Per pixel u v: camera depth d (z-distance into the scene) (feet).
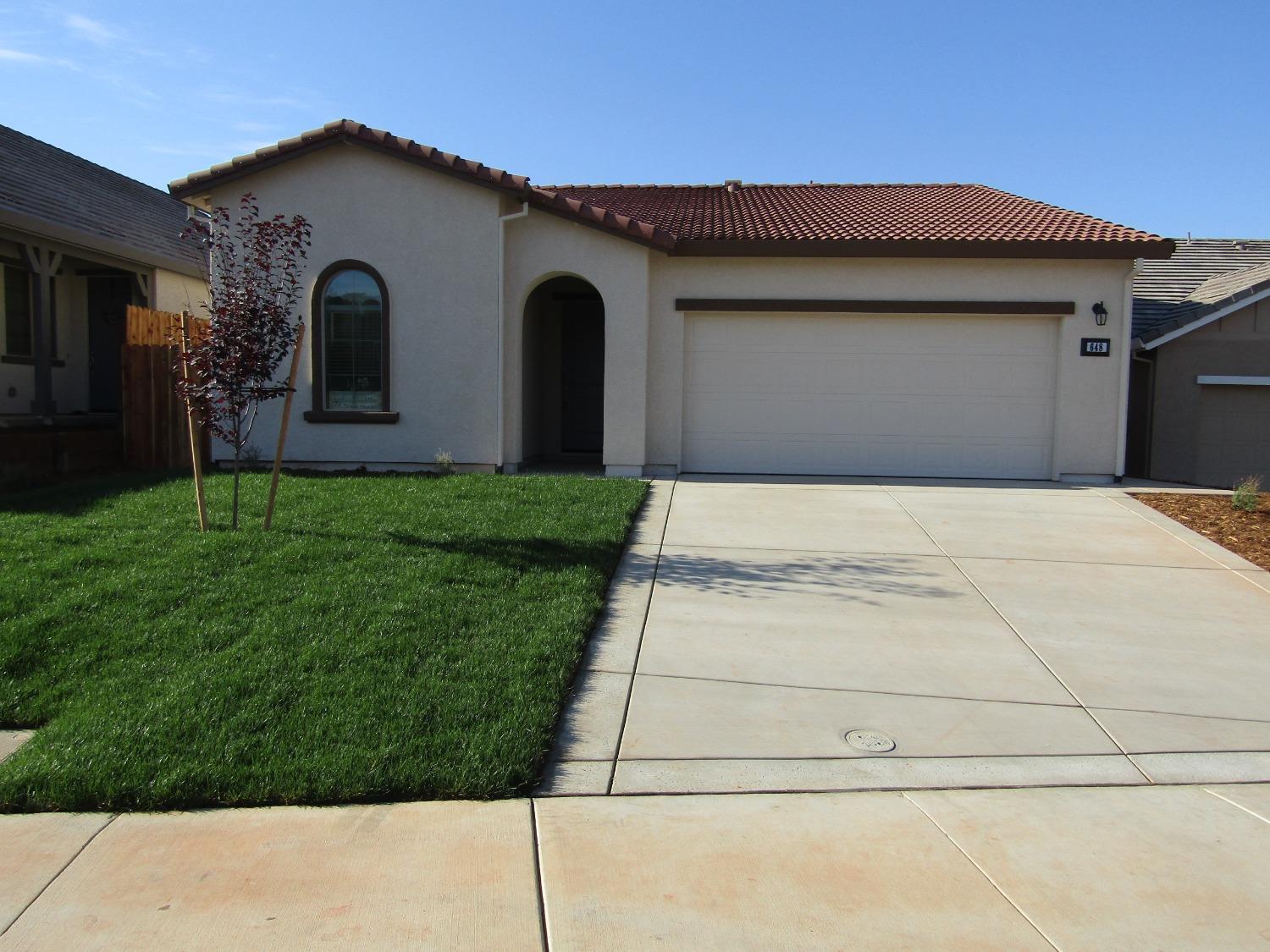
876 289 43.37
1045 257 42.22
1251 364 46.39
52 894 11.55
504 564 24.49
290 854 12.50
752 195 58.85
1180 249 61.67
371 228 42.80
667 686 18.39
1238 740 16.58
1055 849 12.91
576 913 11.28
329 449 43.65
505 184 40.98
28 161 54.54
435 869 12.17
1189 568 27.55
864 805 14.12
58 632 19.02
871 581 25.75
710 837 13.10
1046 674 19.48
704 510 34.19
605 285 42.57
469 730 15.53
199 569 22.90
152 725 15.40
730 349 44.45
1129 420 50.47
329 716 15.83
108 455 43.70
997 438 43.98
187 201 43.42
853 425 44.29
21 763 14.49
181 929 10.89
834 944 10.77
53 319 54.54
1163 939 10.91
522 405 44.29
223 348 26.18
